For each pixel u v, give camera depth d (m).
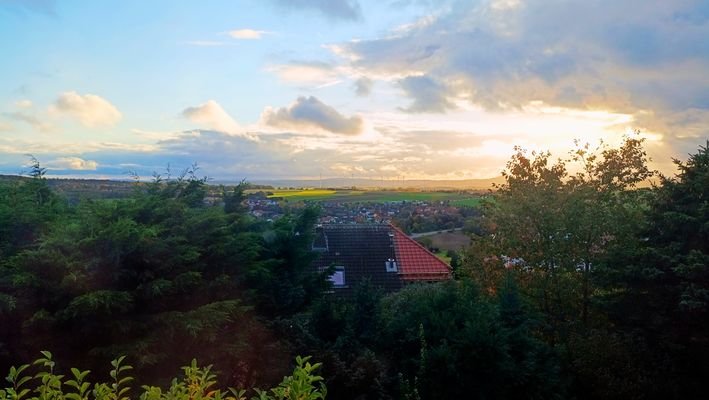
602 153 19.11
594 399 14.06
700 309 13.35
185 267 11.55
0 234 11.30
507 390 11.13
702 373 14.36
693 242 14.59
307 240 15.55
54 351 9.96
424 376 11.06
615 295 16.02
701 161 15.17
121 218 11.00
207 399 4.32
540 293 18.03
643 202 17.16
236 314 11.82
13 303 9.23
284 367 12.20
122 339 9.93
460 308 12.88
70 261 10.04
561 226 17.86
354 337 12.84
